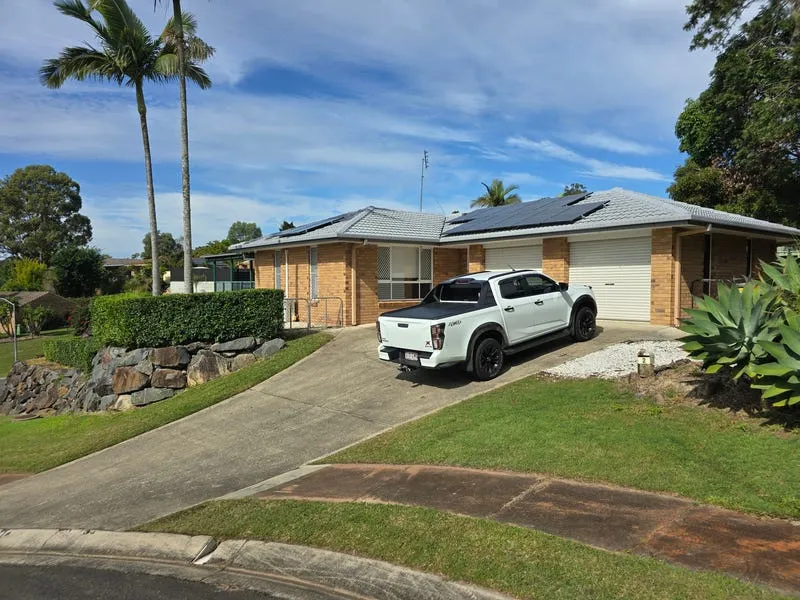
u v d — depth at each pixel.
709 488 4.93
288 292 21.00
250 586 4.48
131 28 18.83
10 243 70.50
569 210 16.22
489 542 4.39
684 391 7.47
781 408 6.40
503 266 18.05
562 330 11.49
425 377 10.89
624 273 14.72
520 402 8.19
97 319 15.27
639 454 5.79
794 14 21.28
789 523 4.27
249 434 9.25
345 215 21.03
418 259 19.39
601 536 4.29
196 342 14.05
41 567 5.38
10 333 37.03
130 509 6.71
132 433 10.45
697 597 3.38
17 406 18.89
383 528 4.93
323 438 8.48
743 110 24.73
